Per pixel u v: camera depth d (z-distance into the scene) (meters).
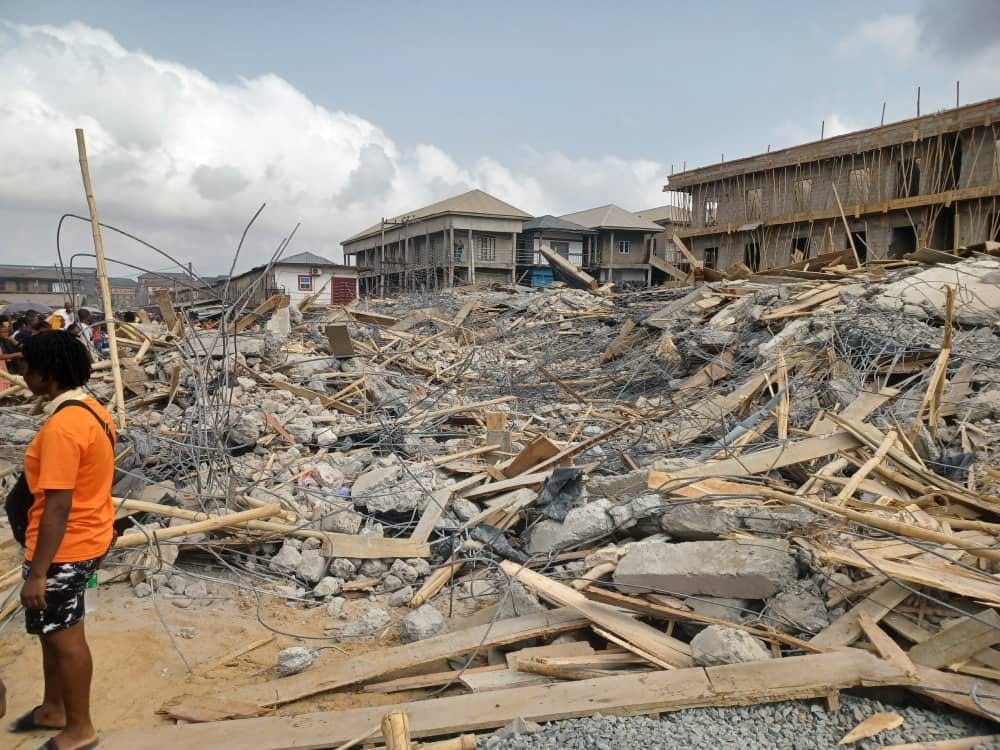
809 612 4.19
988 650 3.61
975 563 4.47
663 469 6.45
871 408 7.05
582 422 10.49
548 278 49.12
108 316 6.93
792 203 31.41
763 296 13.91
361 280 55.91
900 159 27.08
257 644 4.61
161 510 5.29
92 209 6.41
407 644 4.41
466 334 20.14
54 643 3.18
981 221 24.33
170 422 8.72
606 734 3.29
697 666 3.86
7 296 38.31
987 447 7.14
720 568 4.43
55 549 2.99
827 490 5.97
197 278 6.58
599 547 5.59
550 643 4.46
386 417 10.27
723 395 10.18
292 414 9.56
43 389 3.18
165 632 4.69
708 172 35.28
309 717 3.59
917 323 10.59
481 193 50.75
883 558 4.40
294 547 5.84
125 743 3.41
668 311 16.17
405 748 3.05
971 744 3.13
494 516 6.29
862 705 3.46
